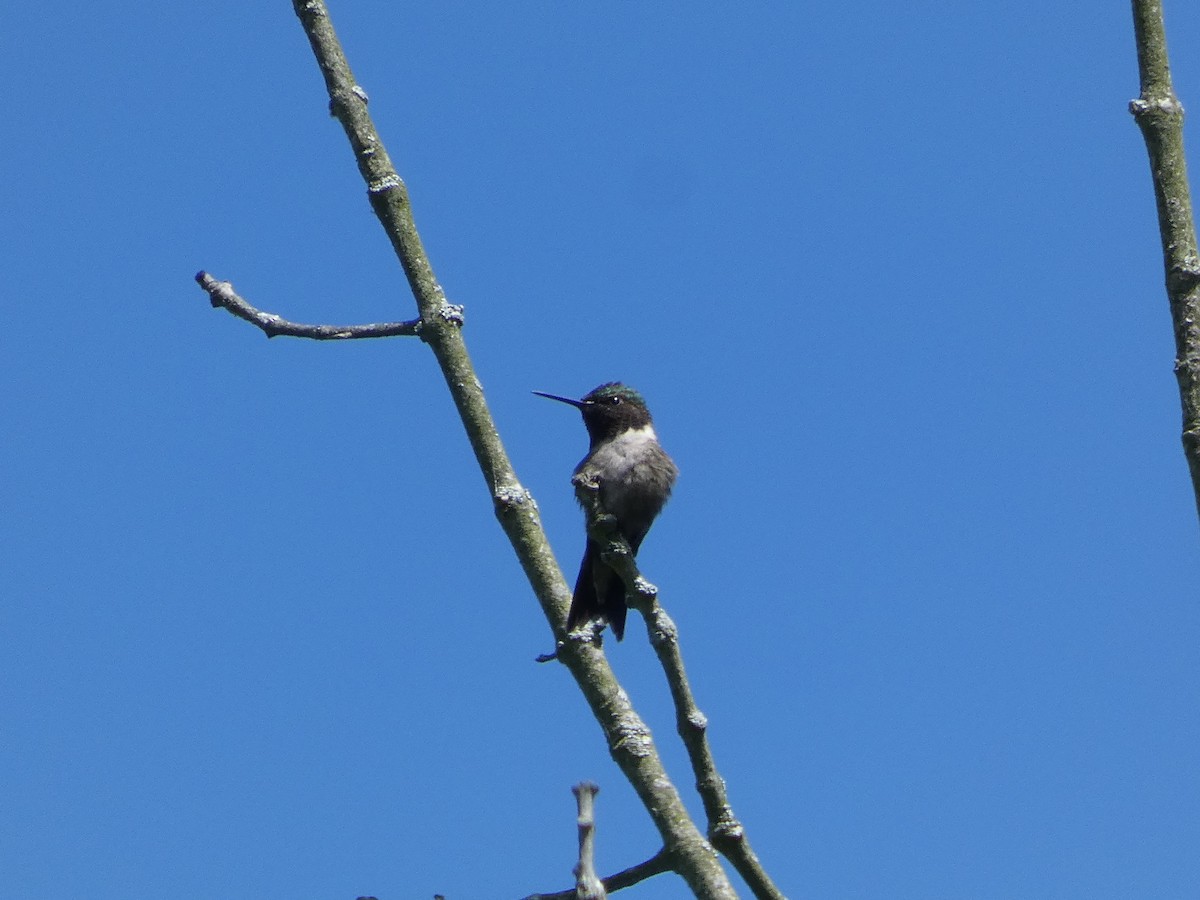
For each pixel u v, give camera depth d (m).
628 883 7.33
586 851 6.30
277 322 9.30
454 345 8.93
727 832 7.45
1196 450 6.93
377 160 9.41
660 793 7.48
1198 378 7.07
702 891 7.12
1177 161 7.52
